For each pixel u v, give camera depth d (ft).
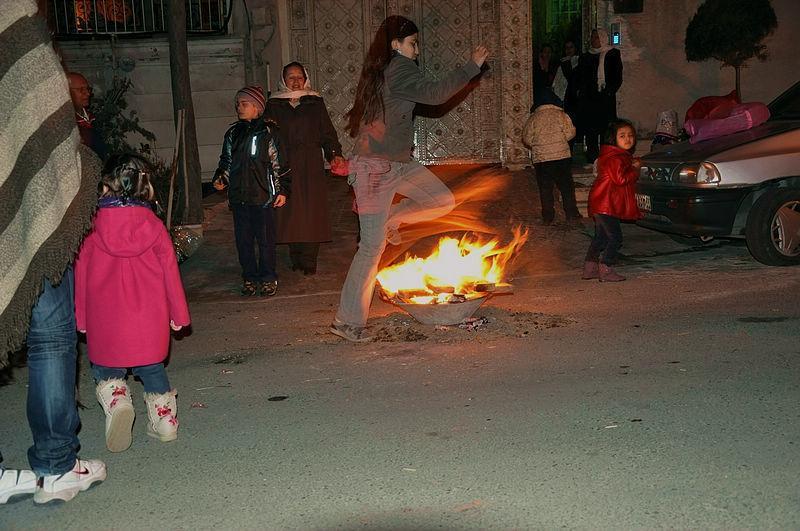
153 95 45.27
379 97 20.40
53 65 11.96
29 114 11.73
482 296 22.75
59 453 13.64
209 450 15.61
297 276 30.71
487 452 14.83
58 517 13.29
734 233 28.99
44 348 13.33
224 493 13.83
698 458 14.14
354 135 21.07
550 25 62.90
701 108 36.76
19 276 11.86
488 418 16.39
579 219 36.55
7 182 11.68
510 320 23.17
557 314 23.95
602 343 20.93
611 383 17.98
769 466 13.73
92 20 45.70
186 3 45.62
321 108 29.40
